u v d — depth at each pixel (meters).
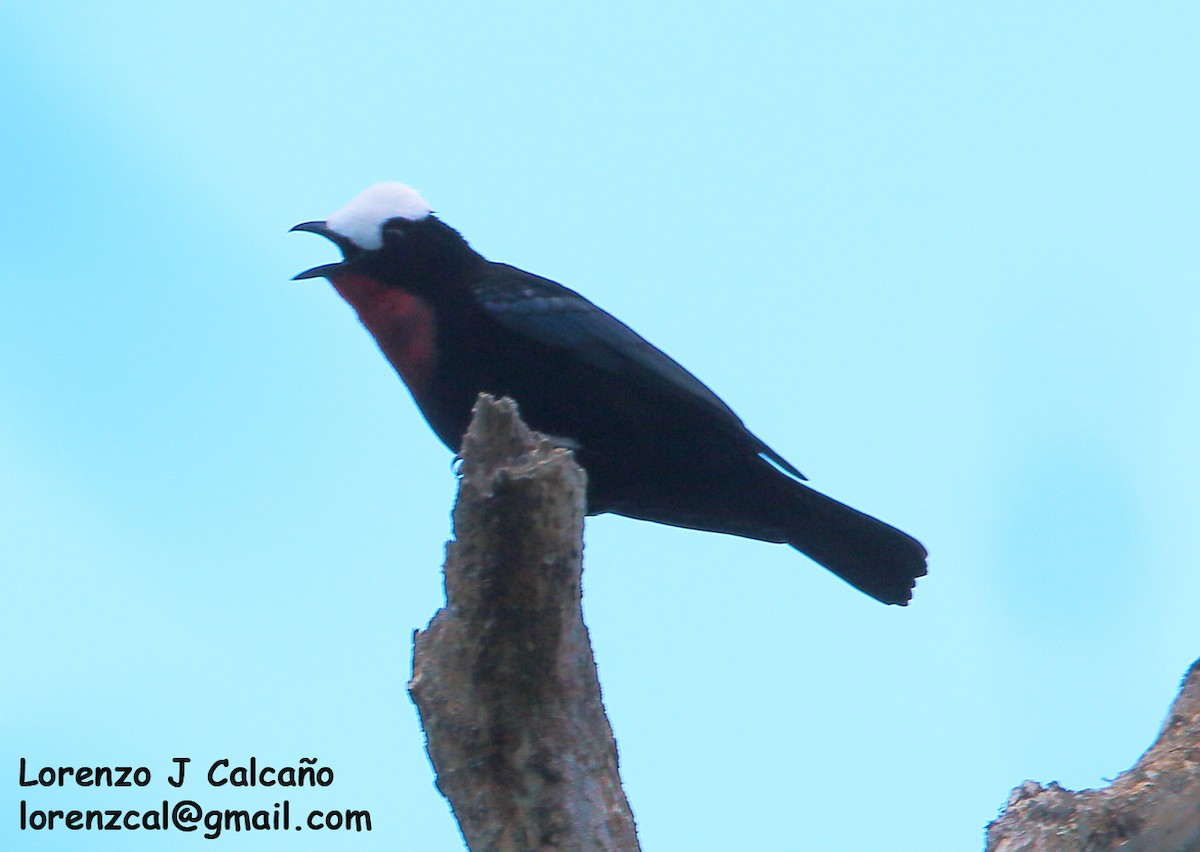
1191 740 8.20
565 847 7.52
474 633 7.48
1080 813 7.98
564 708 7.62
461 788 7.68
